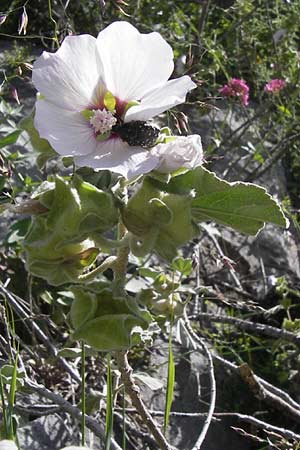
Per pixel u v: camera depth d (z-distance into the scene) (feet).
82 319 1.39
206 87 3.47
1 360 2.09
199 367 2.50
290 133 3.53
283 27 3.67
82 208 1.30
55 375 2.23
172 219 1.34
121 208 1.35
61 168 2.59
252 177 3.35
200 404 2.42
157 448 2.17
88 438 2.06
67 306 2.45
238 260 3.05
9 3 3.55
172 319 1.77
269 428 2.09
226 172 3.24
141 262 2.37
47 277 1.39
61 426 2.05
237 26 3.57
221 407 2.46
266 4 3.61
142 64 1.34
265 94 3.94
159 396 2.36
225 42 3.83
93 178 1.35
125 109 1.35
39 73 1.32
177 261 1.89
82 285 1.41
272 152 3.41
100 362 2.26
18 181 2.48
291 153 3.73
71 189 1.30
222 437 2.38
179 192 1.36
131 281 2.34
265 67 3.75
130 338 1.40
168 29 3.41
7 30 3.65
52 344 2.24
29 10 3.58
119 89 1.35
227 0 4.02
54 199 1.31
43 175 2.58
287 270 3.16
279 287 2.78
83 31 3.28
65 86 1.33
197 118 3.51
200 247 2.84
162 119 2.59
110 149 1.33
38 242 1.33
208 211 1.42
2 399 1.54
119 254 1.48
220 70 3.83
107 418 1.49
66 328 2.41
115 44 1.32
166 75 1.34
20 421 2.04
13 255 2.43
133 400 1.67
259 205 1.40
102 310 1.39
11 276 2.41
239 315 2.71
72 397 2.18
